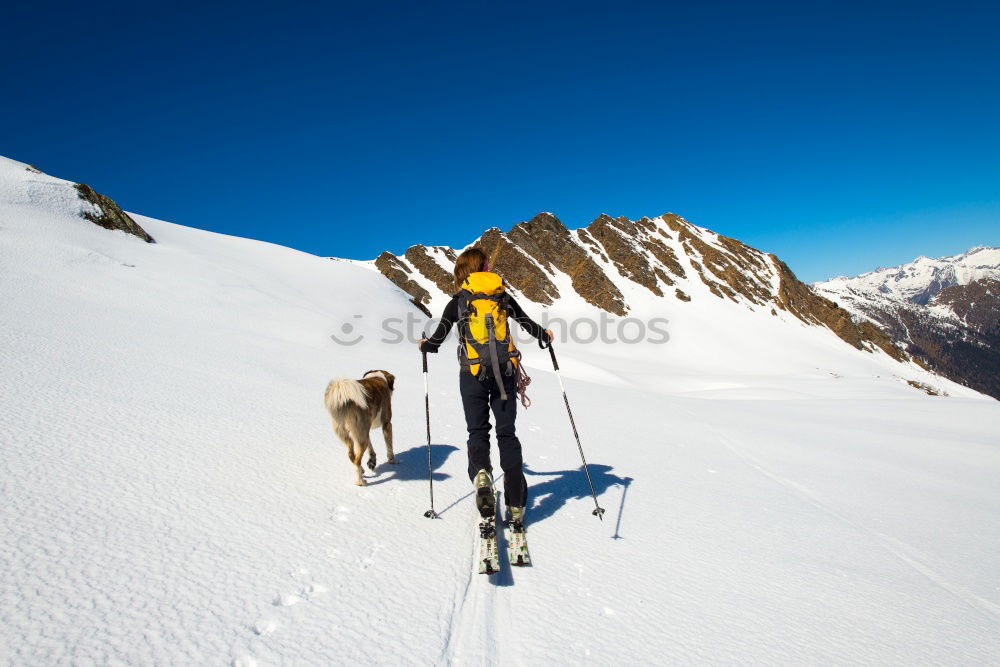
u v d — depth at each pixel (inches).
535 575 131.3
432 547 142.3
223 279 1213.1
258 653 91.4
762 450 337.7
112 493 153.4
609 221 5027.1
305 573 120.9
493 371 152.3
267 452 212.2
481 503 136.9
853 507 216.8
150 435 212.4
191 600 105.5
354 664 90.9
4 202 1180.5
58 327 466.6
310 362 550.3
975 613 128.9
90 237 1209.4
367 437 191.6
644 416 463.8
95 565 114.5
